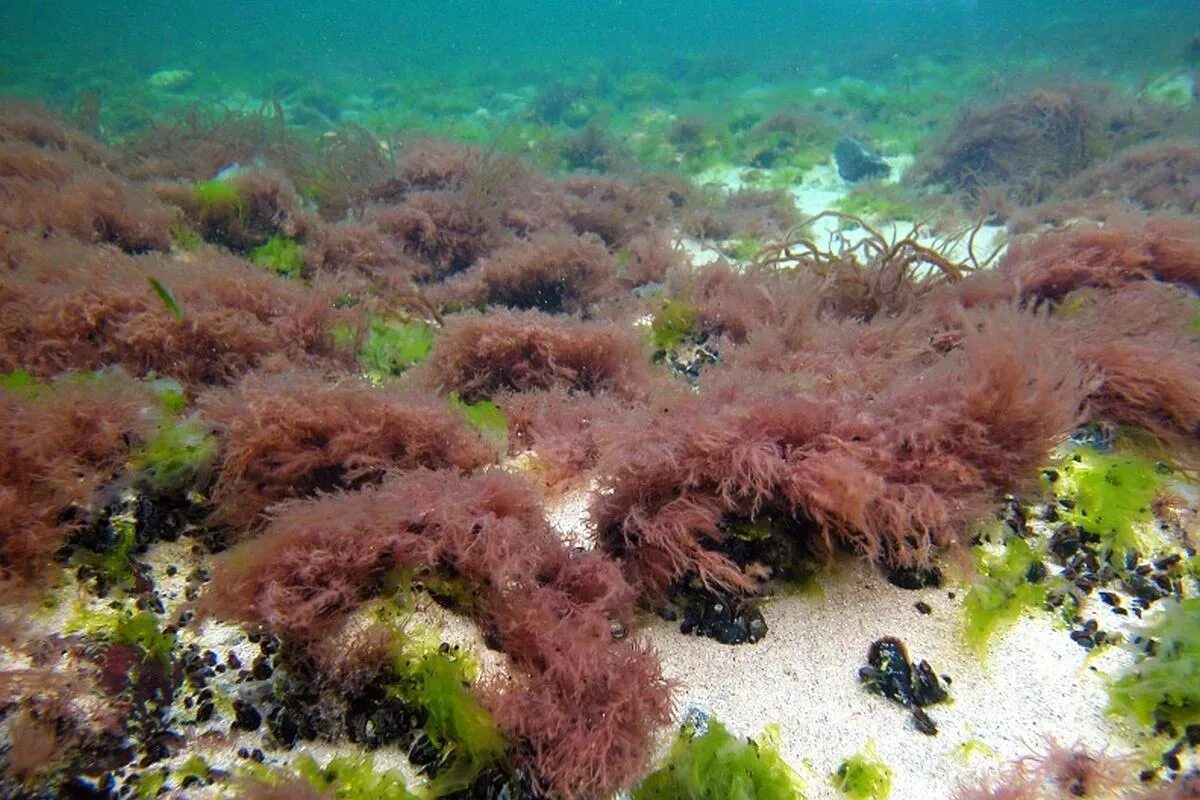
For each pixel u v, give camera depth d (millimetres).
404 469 607
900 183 2350
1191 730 459
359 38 8938
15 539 484
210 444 566
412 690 480
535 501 570
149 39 7375
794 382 637
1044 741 471
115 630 478
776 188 2289
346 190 1679
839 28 8344
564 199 1824
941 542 539
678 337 1076
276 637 490
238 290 853
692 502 548
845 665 523
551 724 457
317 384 608
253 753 455
